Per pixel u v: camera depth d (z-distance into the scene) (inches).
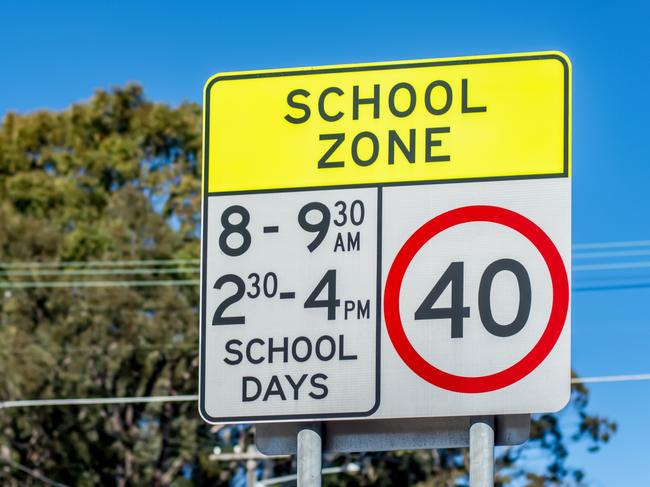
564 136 342.6
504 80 346.3
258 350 344.8
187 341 2349.9
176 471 2385.6
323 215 347.6
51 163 2541.8
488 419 335.3
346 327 342.6
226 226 350.6
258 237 349.1
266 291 346.9
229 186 351.9
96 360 2340.1
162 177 2496.3
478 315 338.6
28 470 2342.5
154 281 2374.5
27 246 2404.0
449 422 340.2
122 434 2356.1
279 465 2409.0
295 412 341.4
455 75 347.9
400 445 341.7
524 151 343.0
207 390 345.1
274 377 343.6
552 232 338.6
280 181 350.9
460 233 342.3
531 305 337.4
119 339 2338.8
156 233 2409.0
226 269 348.8
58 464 2351.1
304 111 352.2
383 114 349.4
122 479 2367.1
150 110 2527.1
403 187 346.0
